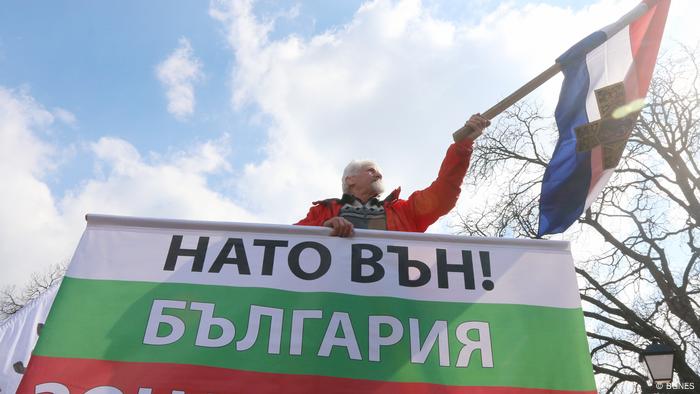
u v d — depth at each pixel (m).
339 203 3.26
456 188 3.06
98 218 2.51
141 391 2.08
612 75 3.44
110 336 2.20
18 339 3.65
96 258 2.40
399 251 2.50
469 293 2.40
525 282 2.44
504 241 2.54
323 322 2.29
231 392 2.10
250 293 2.35
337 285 2.39
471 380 2.18
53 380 2.08
